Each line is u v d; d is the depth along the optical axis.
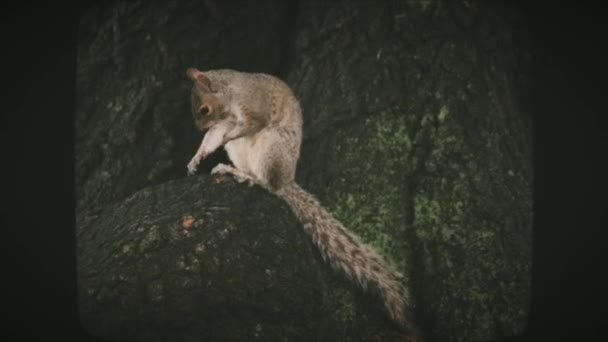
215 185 6.24
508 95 7.07
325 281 6.55
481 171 6.79
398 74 6.96
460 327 6.69
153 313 5.67
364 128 6.88
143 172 6.83
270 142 6.74
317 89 7.07
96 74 7.05
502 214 6.77
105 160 6.82
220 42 7.28
